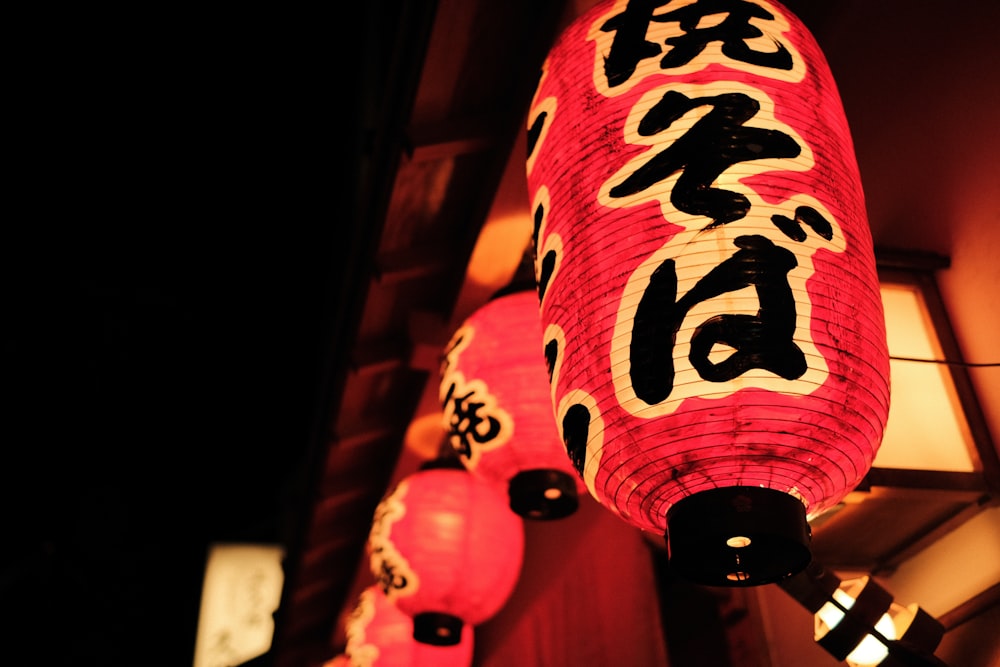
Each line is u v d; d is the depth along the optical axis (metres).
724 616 3.72
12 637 15.64
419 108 4.39
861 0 3.63
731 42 2.30
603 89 2.36
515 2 4.01
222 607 16.34
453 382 3.96
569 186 2.29
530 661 5.91
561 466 3.78
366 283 5.18
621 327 2.00
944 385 2.88
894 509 2.73
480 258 4.91
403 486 5.43
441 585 5.05
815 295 1.95
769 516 1.90
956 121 3.05
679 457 1.95
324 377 6.14
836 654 2.50
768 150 2.10
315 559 7.90
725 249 1.96
